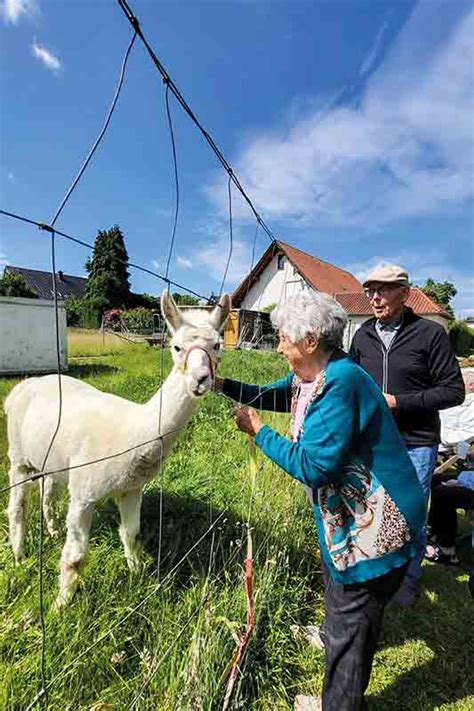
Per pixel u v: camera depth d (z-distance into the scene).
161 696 1.88
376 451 1.65
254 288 28.92
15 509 2.82
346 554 1.68
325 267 32.25
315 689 2.21
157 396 2.41
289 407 2.52
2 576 2.56
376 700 2.23
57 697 1.77
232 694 1.97
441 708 2.21
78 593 2.40
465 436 4.45
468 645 2.66
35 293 32.19
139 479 2.46
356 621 1.71
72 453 2.47
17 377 11.33
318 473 1.59
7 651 2.02
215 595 2.43
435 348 2.70
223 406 6.64
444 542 3.59
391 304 2.79
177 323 2.39
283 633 2.42
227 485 3.82
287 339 1.75
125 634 2.15
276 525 3.21
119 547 2.90
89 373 10.61
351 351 3.18
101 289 45.97
